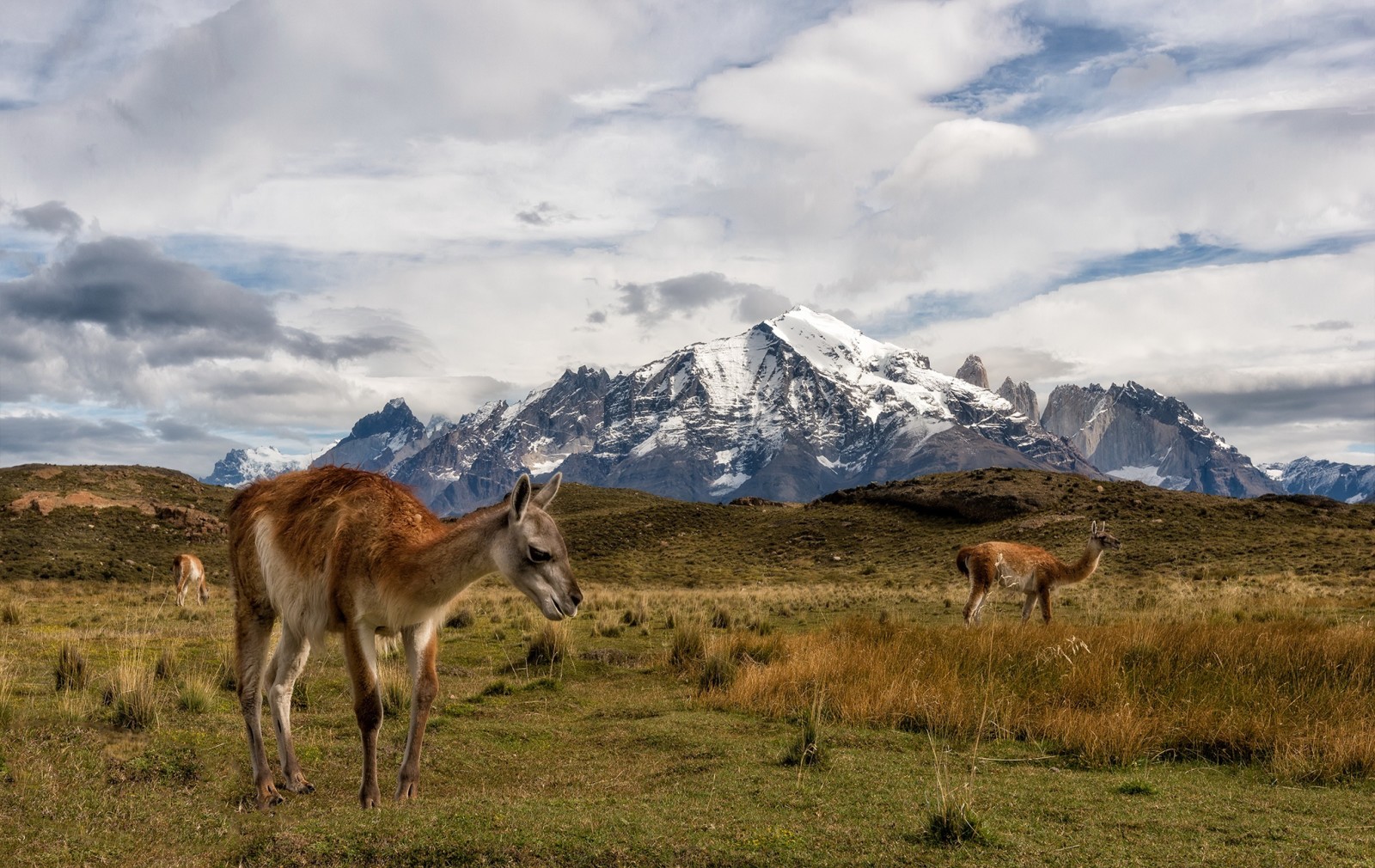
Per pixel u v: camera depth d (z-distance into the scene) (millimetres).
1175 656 12555
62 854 5891
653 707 11938
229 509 8500
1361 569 38406
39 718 9562
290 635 7914
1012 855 5625
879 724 10508
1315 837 6031
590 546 73250
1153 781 7914
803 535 71125
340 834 5855
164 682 12461
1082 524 56375
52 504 57562
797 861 5523
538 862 5547
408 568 7094
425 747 9562
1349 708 10055
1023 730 10047
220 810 7277
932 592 36719
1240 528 52188
